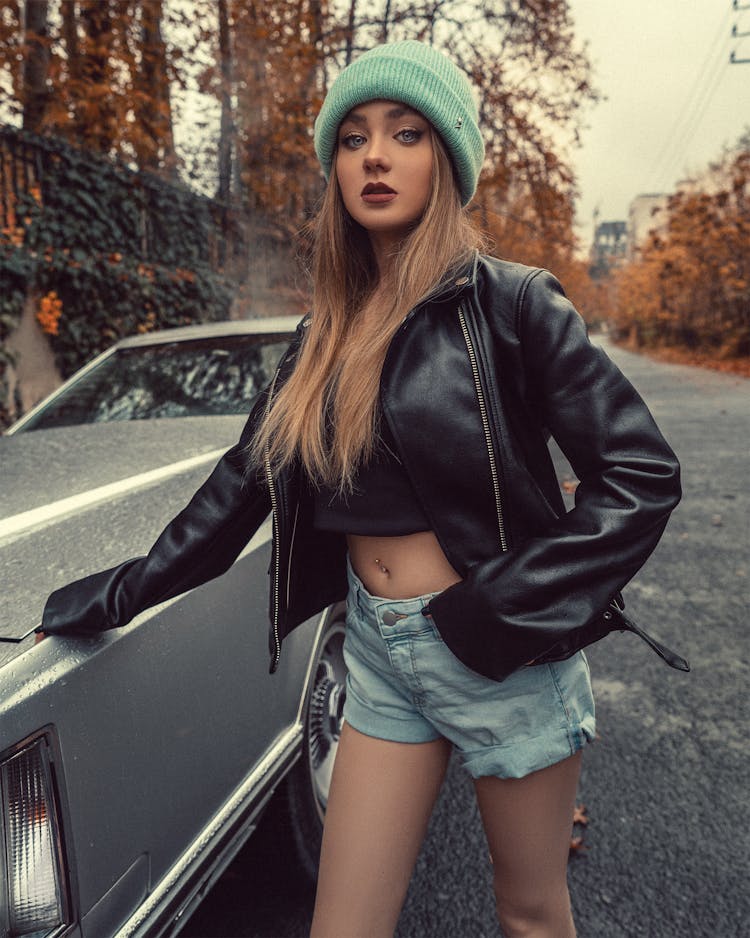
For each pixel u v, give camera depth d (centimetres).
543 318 106
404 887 123
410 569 116
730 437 959
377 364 111
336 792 124
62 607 121
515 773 114
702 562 471
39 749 108
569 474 707
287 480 122
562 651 111
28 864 105
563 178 1215
